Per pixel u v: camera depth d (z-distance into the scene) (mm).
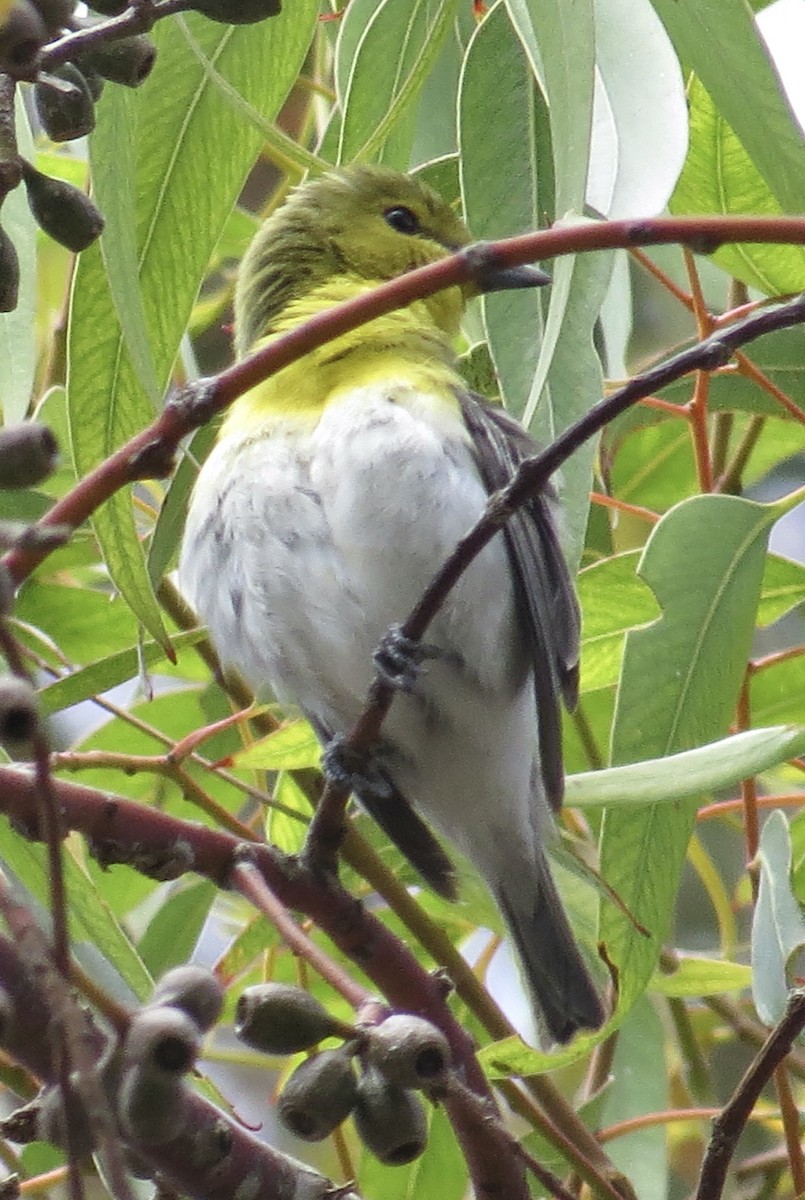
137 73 4359
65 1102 3184
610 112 5566
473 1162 4418
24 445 3330
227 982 7172
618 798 5418
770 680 7938
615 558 7148
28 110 6305
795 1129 6402
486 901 7457
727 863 10156
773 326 3975
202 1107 3850
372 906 9164
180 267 5996
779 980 5520
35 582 7812
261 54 6191
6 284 4012
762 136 5426
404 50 6551
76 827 4480
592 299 5387
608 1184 5766
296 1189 3916
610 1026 5910
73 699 6434
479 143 6164
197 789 6488
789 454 8836
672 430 8734
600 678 7570
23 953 3064
